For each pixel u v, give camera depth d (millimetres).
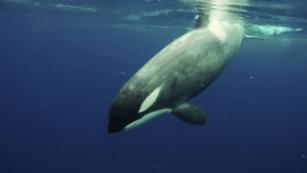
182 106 8000
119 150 46969
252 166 43250
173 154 47844
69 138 53281
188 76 8062
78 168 40562
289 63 59094
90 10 26766
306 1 15656
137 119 6906
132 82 7000
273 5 16484
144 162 43062
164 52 7965
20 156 45500
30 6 27703
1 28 53688
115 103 6684
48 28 49406
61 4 24844
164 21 28859
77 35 57125
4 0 25406
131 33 46750
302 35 28438
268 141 63625
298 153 50438
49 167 41094
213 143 56031
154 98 7105
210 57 8930
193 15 22562
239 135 64688
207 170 41250
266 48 45531
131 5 22266
